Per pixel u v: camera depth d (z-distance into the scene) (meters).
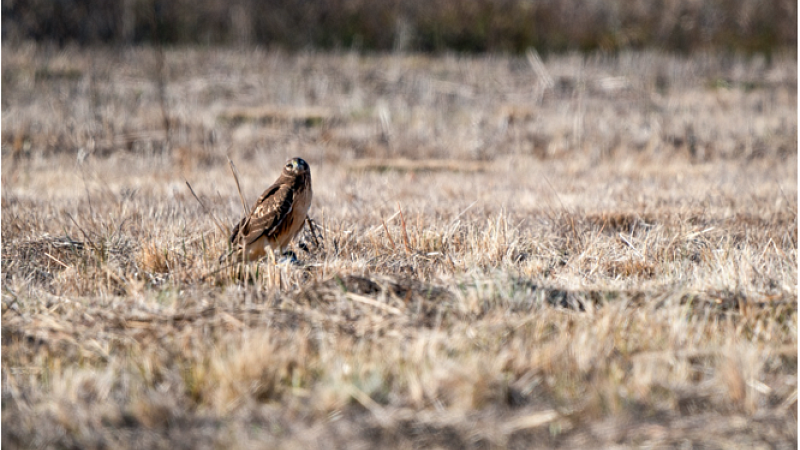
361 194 23.77
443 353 11.10
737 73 47.34
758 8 56.19
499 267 15.44
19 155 31.83
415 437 9.41
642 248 16.91
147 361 11.01
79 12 51.03
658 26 55.41
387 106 40.09
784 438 9.54
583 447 9.29
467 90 42.91
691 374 10.94
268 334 11.35
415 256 16.38
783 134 35.16
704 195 23.23
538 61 46.31
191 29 53.75
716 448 9.30
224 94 41.88
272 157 32.59
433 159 33.19
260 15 54.53
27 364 11.43
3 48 45.62
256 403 10.15
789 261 15.85
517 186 25.97
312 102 40.78
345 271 14.89
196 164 31.47
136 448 9.24
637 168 30.25
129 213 20.19
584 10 56.22
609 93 43.34
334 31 54.66
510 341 11.66
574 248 17.55
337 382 10.14
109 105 38.12
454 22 55.00
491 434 9.42
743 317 12.67
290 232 16.39
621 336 11.84
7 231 18.66
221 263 15.27
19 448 9.33
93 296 14.11
